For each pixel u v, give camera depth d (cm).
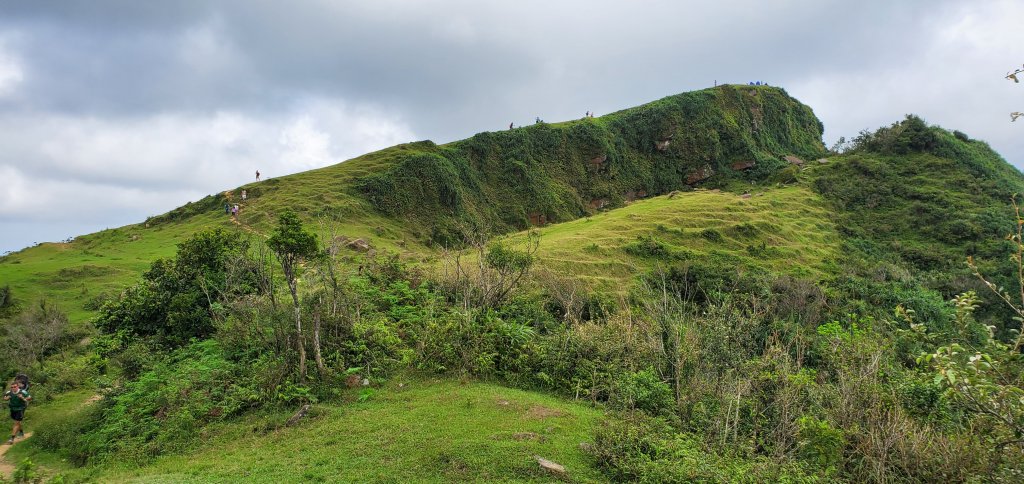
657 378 1659
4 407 1853
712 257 5356
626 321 2109
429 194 8075
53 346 2781
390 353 1917
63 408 1878
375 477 1118
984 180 7675
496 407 1530
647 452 1212
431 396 1625
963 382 718
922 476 971
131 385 1694
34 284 3884
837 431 1081
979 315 4331
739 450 1230
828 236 6738
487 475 1129
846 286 4450
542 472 1148
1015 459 828
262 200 6725
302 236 1645
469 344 1920
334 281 1942
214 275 2212
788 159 11106
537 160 10450
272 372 1652
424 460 1186
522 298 2469
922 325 843
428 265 3216
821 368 1631
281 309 1814
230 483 1112
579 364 1864
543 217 9406
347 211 6744
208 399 1605
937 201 7256
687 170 10831
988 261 5572
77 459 1431
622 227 6006
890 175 8169
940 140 8688
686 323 1745
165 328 2119
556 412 1504
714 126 11319
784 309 3503
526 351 1914
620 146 11244
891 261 6066
